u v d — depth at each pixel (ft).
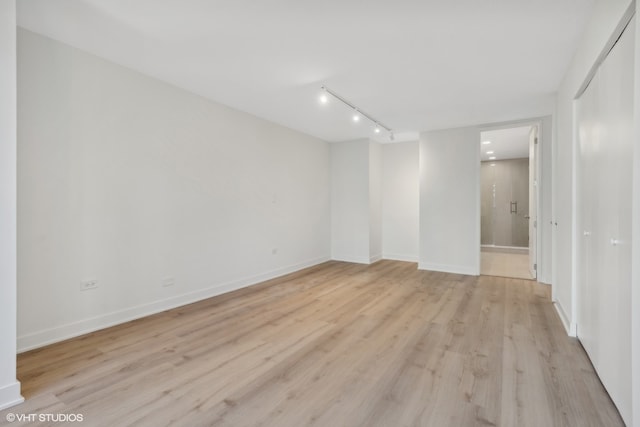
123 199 10.34
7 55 6.05
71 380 6.98
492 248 28.48
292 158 18.24
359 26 7.95
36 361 7.79
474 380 7.03
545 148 15.60
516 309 11.84
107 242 9.95
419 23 7.79
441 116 15.65
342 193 21.58
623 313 5.67
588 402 6.22
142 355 8.18
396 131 18.74
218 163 13.65
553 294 12.62
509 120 16.34
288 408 6.06
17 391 6.14
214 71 10.62
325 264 20.58
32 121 8.36
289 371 7.44
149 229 11.10
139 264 10.82
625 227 5.61
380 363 7.81
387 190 22.48
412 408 6.06
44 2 7.04
